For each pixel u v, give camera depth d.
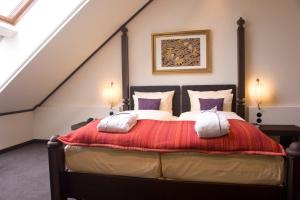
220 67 3.71
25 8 3.05
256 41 3.58
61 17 2.99
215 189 1.64
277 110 3.52
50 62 3.46
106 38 4.01
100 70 4.15
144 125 2.16
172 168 1.72
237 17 3.61
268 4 3.52
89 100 4.23
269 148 1.61
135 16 3.94
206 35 3.69
